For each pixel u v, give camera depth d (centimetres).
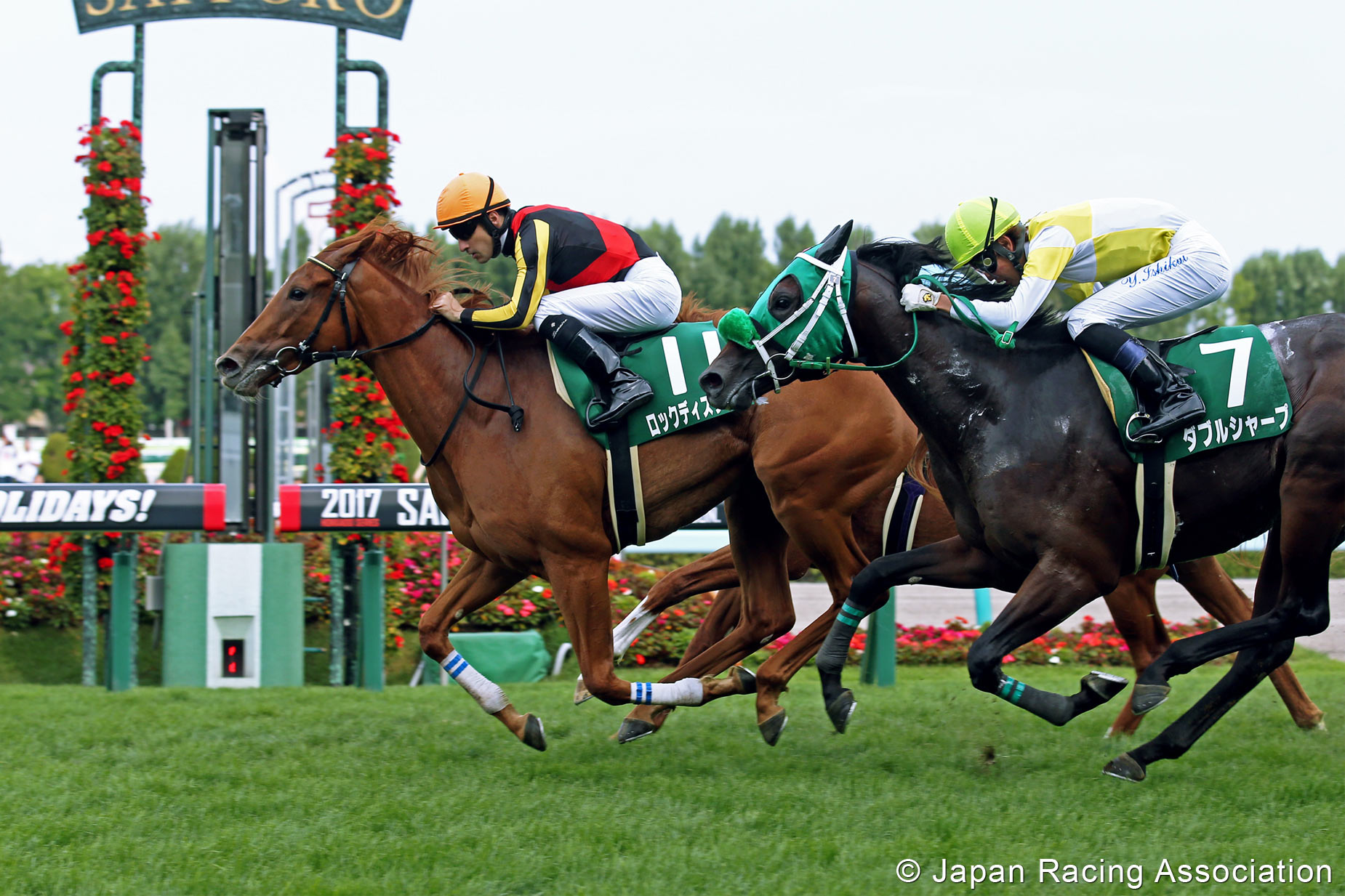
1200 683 1070
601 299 714
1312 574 633
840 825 591
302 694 1029
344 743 809
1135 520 637
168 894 506
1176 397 620
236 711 930
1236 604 830
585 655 711
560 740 813
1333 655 1416
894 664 1097
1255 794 635
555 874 525
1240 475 632
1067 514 632
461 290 771
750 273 8850
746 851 546
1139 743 786
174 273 9262
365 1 1183
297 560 1137
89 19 1185
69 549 1276
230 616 1124
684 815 608
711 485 743
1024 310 639
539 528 703
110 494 1072
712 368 660
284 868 536
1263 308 8812
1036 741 795
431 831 590
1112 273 666
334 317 731
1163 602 1838
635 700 718
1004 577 682
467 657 1179
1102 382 638
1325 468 616
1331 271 8850
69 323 1234
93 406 1216
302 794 659
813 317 650
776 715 779
